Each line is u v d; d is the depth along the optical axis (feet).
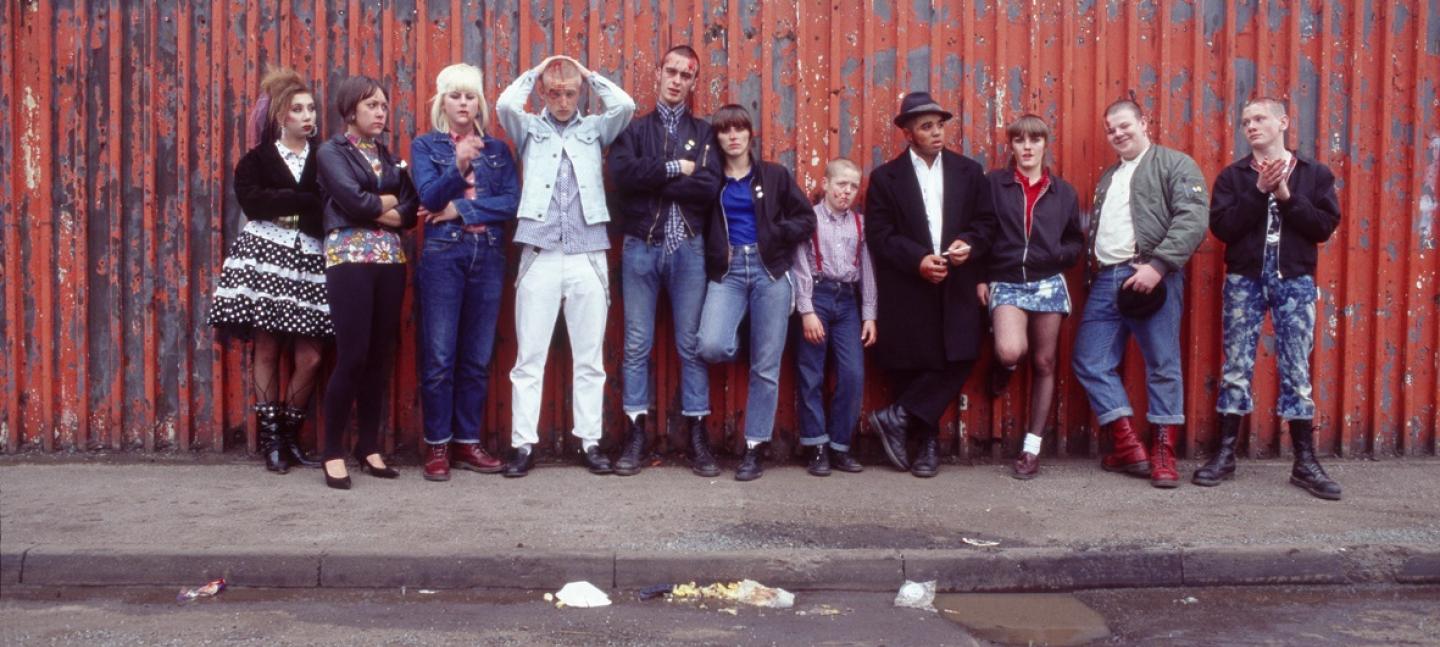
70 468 19.49
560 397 20.66
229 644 12.28
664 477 19.24
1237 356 18.83
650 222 19.20
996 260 19.35
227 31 20.21
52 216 20.33
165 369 20.56
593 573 14.39
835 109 20.42
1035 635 12.86
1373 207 20.66
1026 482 19.02
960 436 20.72
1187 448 20.67
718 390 20.70
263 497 17.42
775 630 12.91
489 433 20.52
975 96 20.56
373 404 18.94
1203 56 20.44
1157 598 14.26
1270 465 20.27
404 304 20.38
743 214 19.15
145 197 20.22
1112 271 19.31
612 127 19.34
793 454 20.77
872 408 20.83
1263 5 20.35
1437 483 18.79
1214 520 16.40
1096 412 19.69
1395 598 14.29
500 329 20.48
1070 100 20.45
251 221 18.74
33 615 13.20
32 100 20.27
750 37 20.44
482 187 18.83
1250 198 18.28
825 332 19.79
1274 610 13.79
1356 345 20.76
